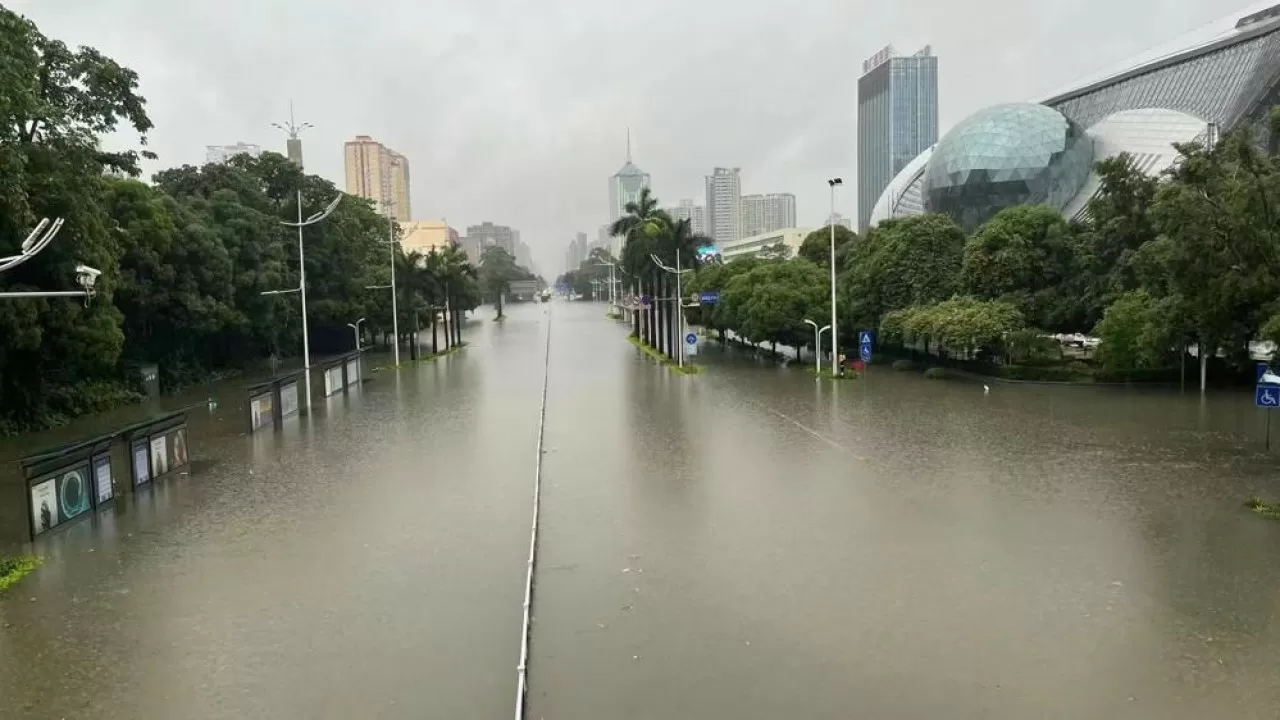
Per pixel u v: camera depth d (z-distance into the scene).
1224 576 12.60
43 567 14.38
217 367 51.72
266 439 27.09
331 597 12.48
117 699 9.50
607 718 8.77
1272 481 18.47
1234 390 34.25
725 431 26.48
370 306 63.59
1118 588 12.19
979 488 18.33
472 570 13.55
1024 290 43.69
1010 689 9.23
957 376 42.38
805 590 12.34
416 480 20.41
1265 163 23.20
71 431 30.58
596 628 11.12
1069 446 22.98
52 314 29.58
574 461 22.20
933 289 47.41
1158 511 16.20
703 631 10.95
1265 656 9.91
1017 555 13.73
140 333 42.22
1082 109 75.94
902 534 15.02
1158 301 33.25
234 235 46.19
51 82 29.97
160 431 21.33
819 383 40.28
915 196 86.31
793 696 9.17
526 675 9.76
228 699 9.41
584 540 15.05
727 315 56.72
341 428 29.12
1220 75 60.59
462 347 69.00
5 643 11.17
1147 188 38.78
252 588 12.99
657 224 54.06
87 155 29.42
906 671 9.71
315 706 9.17
